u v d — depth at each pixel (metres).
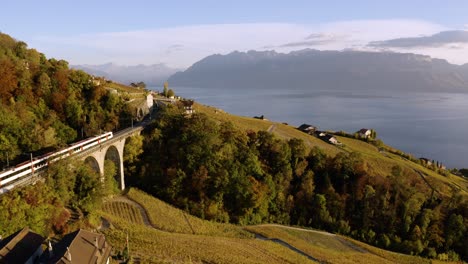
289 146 119.88
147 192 92.81
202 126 106.81
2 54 98.38
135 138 97.12
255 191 96.44
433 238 100.38
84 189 67.25
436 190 125.06
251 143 117.25
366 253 88.62
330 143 171.38
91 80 117.06
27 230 43.50
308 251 80.31
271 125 181.75
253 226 92.81
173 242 65.00
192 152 97.19
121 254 52.19
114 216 73.00
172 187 92.25
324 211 103.69
